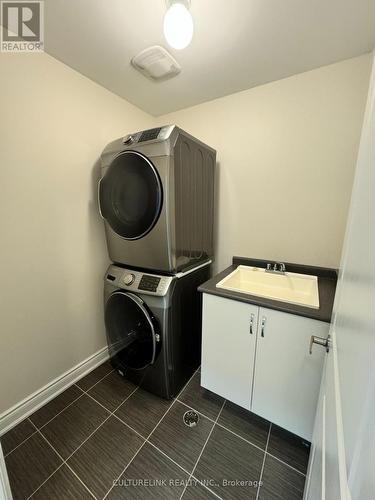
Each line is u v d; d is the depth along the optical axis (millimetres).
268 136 1722
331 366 709
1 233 1264
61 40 1263
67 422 1446
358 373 372
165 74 1563
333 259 1627
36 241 1428
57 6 1053
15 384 1416
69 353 1720
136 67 1494
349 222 757
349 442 366
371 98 645
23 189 1332
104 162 1599
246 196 1896
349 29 1168
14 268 1341
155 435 1370
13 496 1091
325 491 512
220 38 1239
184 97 1867
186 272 1607
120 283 1624
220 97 1868
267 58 1399
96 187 1753
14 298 1358
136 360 1653
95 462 1226
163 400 1614
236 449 1299
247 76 1583
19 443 1318
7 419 1382
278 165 1719
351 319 490
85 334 1823
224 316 1386
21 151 1300
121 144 1495
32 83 1309
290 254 1786
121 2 1032
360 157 710
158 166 1320
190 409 1546
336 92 1450
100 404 1577
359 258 496
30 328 1457
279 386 1272
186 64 1461
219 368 1476
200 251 1787
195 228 1671
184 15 921
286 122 1638
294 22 1131
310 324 1121
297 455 1271
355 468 317
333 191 1555
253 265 1934
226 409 1548
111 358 1855
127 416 1490
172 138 1303
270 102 1675
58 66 1423
